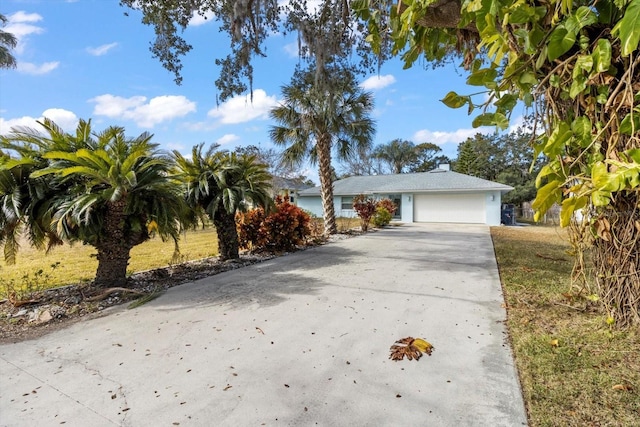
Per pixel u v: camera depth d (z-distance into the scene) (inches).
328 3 216.4
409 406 82.4
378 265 255.1
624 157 55.9
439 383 92.0
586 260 189.2
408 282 201.3
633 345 97.9
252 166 289.6
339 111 429.7
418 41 81.7
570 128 63.6
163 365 105.0
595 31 57.4
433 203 729.6
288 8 233.0
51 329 136.3
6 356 112.8
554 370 93.4
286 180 939.3
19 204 157.2
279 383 93.8
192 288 194.7
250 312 152.6
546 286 178.5
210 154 274.1
